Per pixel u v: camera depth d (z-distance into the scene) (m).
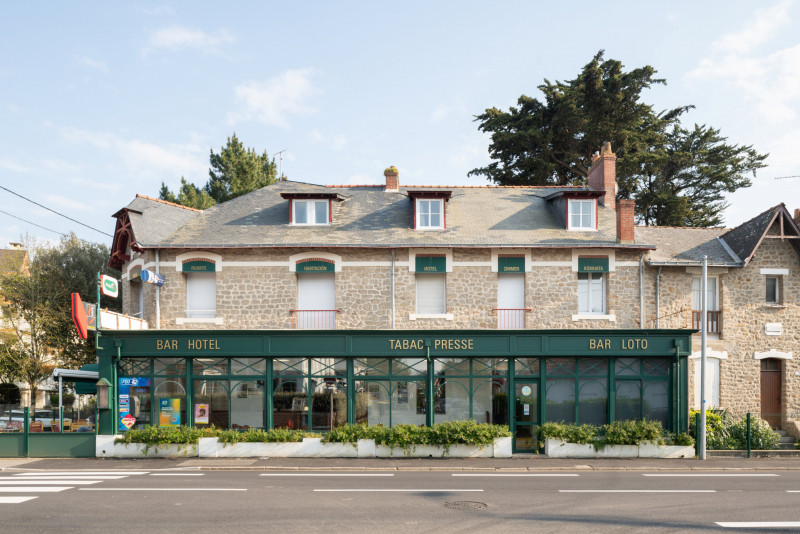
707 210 34.91
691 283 19.14
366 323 18.34
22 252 27.72
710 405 19.11
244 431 16.47
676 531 8.91
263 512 9.77
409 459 15.85
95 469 14.36
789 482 12.97
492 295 18.52
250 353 16.94
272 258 18.50
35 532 8.54
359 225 19.52
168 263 18.41
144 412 17.03
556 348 17.02
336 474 13.79
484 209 20.77
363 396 17.39
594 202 19.55
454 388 17.34
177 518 9.34
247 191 33.44
